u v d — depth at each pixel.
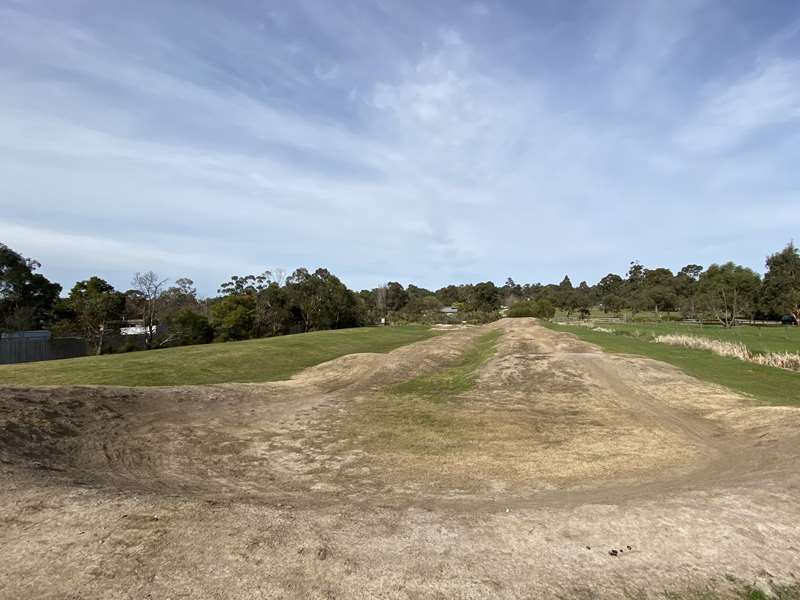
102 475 7.36
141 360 21.03
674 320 81.12
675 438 10.43
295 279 59.31
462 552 4.69
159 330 46.97
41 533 4.70
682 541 4.99
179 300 62.66
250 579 4.09
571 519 5.47
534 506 6.19
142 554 4.38
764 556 4.77
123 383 16.59
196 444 9.68
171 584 3.98
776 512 5.66
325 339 33.94
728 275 76.06
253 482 7.66
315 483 7.63
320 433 10.85
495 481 7.69
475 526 5.30
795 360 23.02
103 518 5.02
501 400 14.62
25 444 8.22
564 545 4.88
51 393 11.10
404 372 19.66
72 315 40.09
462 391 16.06
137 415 11.26
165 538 4.66
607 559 4.63
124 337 41.47
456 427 11.43
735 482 6.98
